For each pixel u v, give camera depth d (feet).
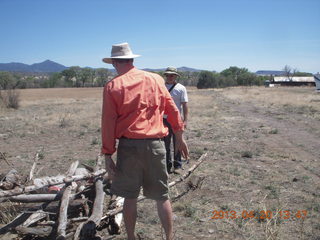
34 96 177.58
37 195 13.15
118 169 10.90
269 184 19.70
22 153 29.53
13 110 79.92
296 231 13.66
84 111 75.05
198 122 51.01
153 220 14.73
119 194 10.90
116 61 11.19
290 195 17.87
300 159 26.53
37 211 12.40
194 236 13.28
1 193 11.91
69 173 16.56
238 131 41.81
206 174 21.63
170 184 17.04
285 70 341.00
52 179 14.32
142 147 10.55
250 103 97.19
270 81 327.26
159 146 10.83
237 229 13.82
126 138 10.64
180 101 22.33
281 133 40.50
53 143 34.88
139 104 10.59
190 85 413.80
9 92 85.40
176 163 22.24
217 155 27.76
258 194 18.04
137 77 10.93
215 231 13.69
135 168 10.71
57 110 79.05
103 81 418.51
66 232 12.03
